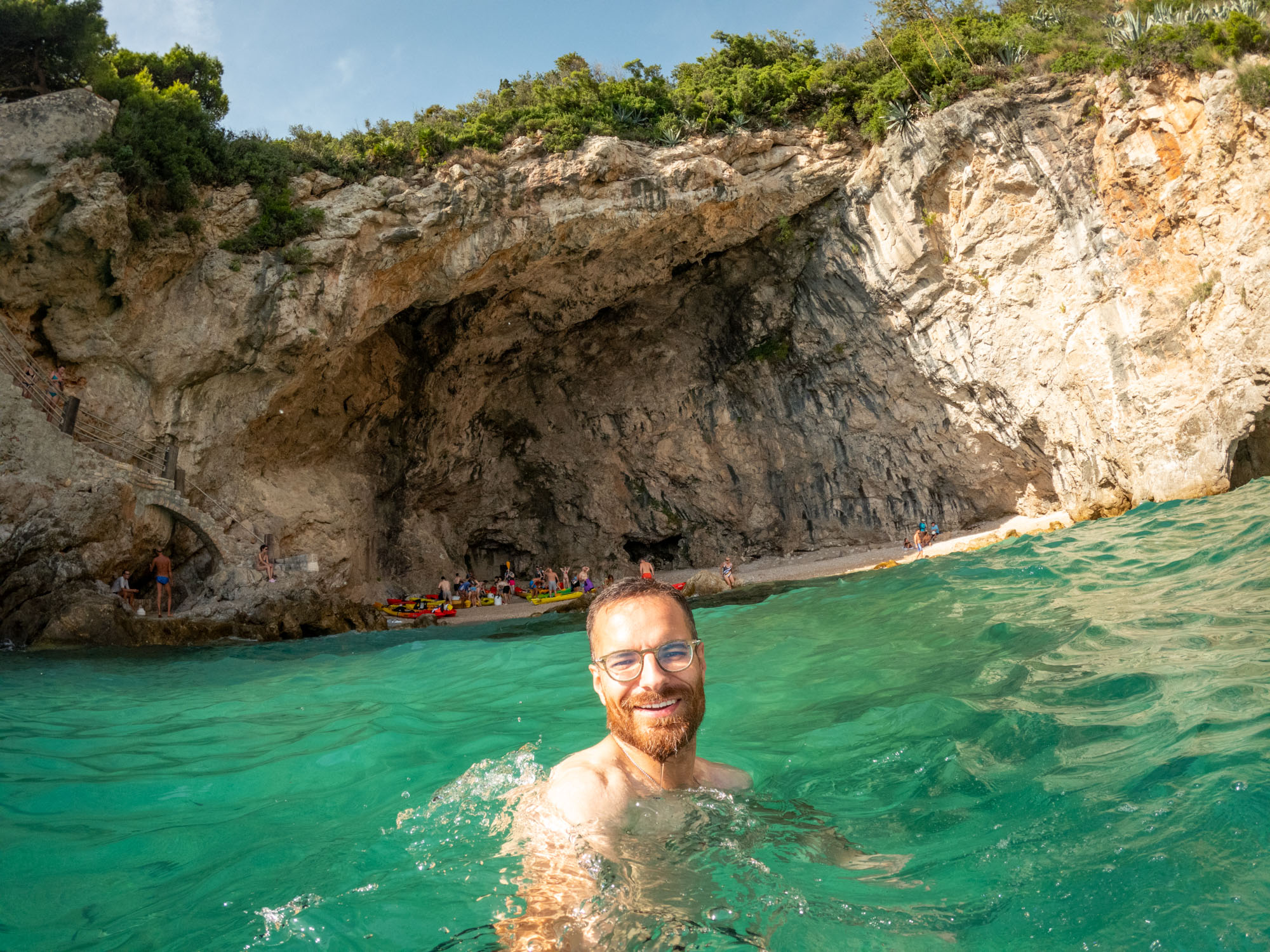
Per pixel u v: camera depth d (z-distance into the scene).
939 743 3.68
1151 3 24.75
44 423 19.09
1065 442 26.41
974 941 1.84
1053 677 4.71
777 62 29.67
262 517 24.98
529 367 33.09
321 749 4.90
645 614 2.59
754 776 3.38
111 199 20.52
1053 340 25.80
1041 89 25.03
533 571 36.88
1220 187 22.48
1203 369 22.88
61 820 3.70
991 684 4.85
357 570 29.09
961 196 26.44
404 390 29.78
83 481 19.09
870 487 32.47
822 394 32.44
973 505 30.78
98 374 21.83
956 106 25.72
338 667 11.16
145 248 21.75
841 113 27.91
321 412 27.23
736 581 25.62
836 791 3.17
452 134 26.67
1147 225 23.78
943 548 27.03
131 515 19.41
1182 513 18.20
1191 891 1.89
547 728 5.00
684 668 2.56
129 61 26.86
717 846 2.38
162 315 22.58
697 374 34.22
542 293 29.50
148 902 2.59
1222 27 22.81
